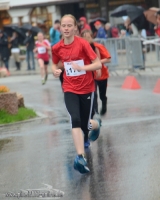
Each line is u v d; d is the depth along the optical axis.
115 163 12.48
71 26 12.00
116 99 23.17
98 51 16.67
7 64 43.81
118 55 34.41
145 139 14.69
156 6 59.16
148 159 12.59
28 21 64.19
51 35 35.25
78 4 62.72
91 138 14.07
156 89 24.55
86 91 12.27
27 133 16.70
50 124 18.09
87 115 12.66
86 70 11.91
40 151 14.13
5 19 65.62
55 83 31.81
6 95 19.12
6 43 43.56
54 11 62.81
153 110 19.50
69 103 12.10
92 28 45.56
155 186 10.58
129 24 39.75
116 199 9.95
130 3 59.88
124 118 18.27
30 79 36.06
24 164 12.95
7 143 15.38
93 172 11.86
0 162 13.27
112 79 32.09
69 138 15.53
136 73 34.19
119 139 14.95
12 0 63.72
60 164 12.73
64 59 12.18
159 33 31.67
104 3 60.41
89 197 10.17
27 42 44.59
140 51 33.53
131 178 11.21
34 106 22.53
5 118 18.70
